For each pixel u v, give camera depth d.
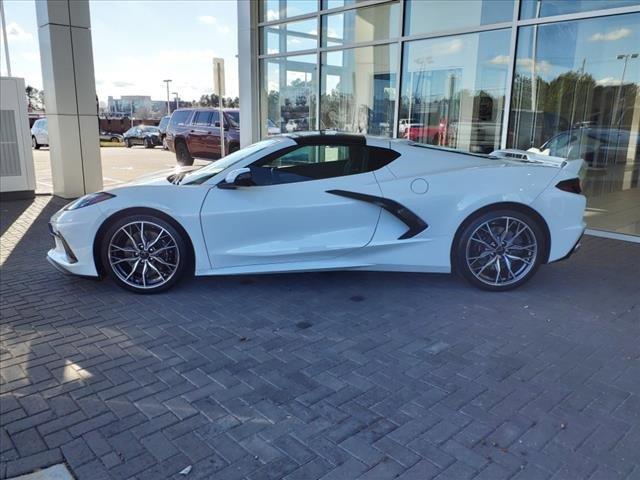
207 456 2.40
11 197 9.70
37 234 6.93
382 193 4.42
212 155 15.62
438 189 4.46
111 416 2.71
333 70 10.05
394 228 4.50
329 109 10.28
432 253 4.56
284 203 4.39
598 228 7.21
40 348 3.48
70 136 9.77
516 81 7.68
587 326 3.88
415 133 9.05
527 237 4.57
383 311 4.17
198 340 3.62
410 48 8.85
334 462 2.36
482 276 4.62
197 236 4.40
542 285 4.82
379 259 4.55
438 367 3.25
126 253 4.46
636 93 6.71
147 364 3.27
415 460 2.37
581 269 5.36
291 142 4.57
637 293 4.61
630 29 6.62
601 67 6.94
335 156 4.60
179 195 4.40
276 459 2.38
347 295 4.54
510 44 7.60
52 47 9.34
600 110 7.04
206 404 2.82
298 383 3.05
